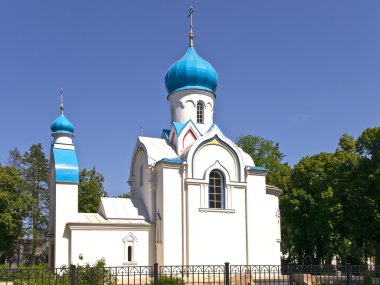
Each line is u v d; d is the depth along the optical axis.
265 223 42.03
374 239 47.31
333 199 49.97
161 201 39.06
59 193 39.38
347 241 63.66
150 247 39.56
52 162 43.09
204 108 46.50
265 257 41.34
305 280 28.41
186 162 40.00
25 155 74.12
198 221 39.44
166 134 46.22
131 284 31.89
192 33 48.28
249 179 42.28
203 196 40.00
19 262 69.06
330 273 28.55
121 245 38.53
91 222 38.19
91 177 65.06
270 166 69.12
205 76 46.62
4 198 49.78
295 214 58.75
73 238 37.28
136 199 42.81
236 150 42.19
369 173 46.84
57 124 43.41
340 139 57.16
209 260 39.09
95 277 26.08
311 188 58.16
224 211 40.53
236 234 40.62
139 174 44.75
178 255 38.41
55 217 38.94
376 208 46.03
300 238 60.06
